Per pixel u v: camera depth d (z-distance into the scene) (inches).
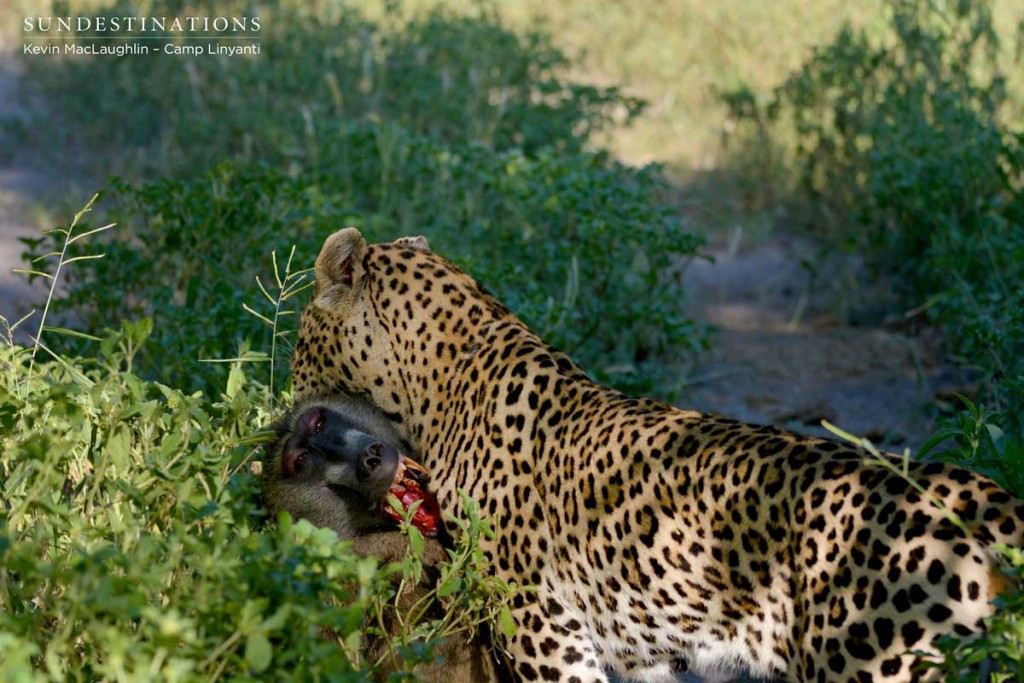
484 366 309.3
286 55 863.7
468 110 761.0
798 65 921.5
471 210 596.7
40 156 837.2
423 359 318.3
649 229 546.0
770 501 246.4
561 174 577.3
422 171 638.5
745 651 255.6
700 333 588.7
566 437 287.6
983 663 218.7
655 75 992.2
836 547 233.3
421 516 307.4
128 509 260.8
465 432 307.0
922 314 621.6
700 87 961.5
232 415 295.7
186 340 426.3
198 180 550.6
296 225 512.7
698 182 828.6
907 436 519.5
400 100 801.6
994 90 675.4
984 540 222.1
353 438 313.7
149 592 224.7
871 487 234.4
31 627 221.1
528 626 290.2
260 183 514.9
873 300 660.7
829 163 770.8
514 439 296.2
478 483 300.2
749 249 745.0
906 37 713.6
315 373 335.0
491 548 295.9
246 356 350.9
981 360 466.3
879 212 675.4
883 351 609.6
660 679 287.9
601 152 645.3
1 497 272.2
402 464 310.3
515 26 988.6
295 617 212.1
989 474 316.5
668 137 896.3
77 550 222.2
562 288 552.1
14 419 271.9
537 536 289.4
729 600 254.7
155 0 968.9
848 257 712.4
